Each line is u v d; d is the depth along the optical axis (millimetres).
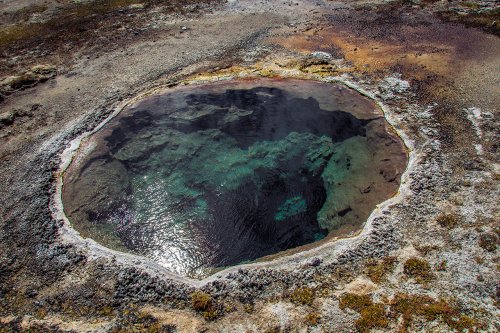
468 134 12344
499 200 10219
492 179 10797
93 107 14477
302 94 14531
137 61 17031
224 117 13984
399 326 7895
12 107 14742
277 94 14586
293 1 21938
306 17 20219
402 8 20531
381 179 11445
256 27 19344
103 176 12172
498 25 18094
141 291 8953
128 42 18578
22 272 9516
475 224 9719
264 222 11234
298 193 11977
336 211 11148
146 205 11633
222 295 8773
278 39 18281
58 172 12094
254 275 9094
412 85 14711
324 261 9273
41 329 8352
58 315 8609
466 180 10852
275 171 12547
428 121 12922
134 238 10758
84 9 21844
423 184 10836
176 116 14016
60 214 10891
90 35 19250
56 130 13539
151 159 12852
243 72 15844
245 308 8508
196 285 9039
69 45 18516
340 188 11734
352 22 19562
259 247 10555
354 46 17547
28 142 13148
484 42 17250
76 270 9461
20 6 22531
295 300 8562
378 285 8680
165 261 10180
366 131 13008
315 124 13656
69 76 16344
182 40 18484
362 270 9031
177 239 10773
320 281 8883
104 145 12945
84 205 11305
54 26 20203
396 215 10141
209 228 11070
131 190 12008
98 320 8461
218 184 12219
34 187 11570
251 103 14375
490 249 9141
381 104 13734
